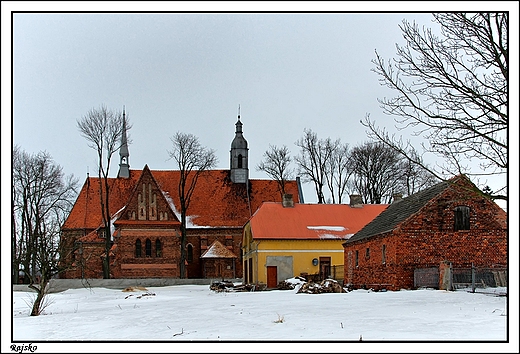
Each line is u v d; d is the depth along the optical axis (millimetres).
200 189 81562
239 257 76562
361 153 75938
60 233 45750
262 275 54938
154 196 69375
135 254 67812
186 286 62969
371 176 75188
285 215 58625
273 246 55406
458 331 17422
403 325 18906
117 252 67312
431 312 21797
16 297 46125
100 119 68750
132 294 49750
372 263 39562
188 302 34344
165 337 18922
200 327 20953
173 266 68125
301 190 83375
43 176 68438
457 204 35406
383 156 74312
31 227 66500
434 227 35156
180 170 77188
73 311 32750
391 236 35562
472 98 21641
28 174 67562
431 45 22094
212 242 77438
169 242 68500
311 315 22438
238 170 82688
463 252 35188
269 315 23172
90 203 78812
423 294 29484
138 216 68750
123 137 80688
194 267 76688
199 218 78562
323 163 77812
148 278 67125
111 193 80000
